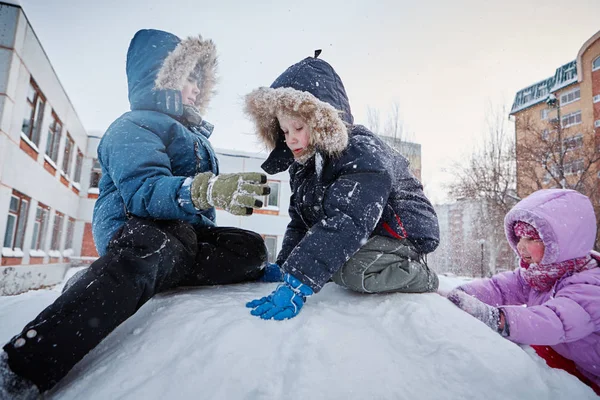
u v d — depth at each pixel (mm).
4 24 7688
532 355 1383
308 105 1560
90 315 1098
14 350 995
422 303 1408
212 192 1388
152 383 989
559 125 17859
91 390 1010
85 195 14680
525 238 2100
